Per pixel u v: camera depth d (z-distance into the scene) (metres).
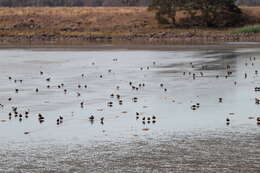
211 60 60.44
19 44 98.81
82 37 117.44
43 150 22.58
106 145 23.22
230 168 19.67
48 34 121.69
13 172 19.73
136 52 76.00
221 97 34.75
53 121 28.25
